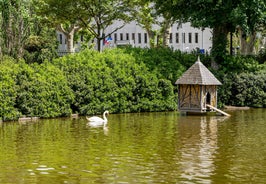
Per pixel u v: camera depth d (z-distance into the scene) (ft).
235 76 119.55
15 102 93.56
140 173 51.19
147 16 169.89
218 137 72.33
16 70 95.20
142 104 108.17
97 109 102.12
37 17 147.13
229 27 128.06
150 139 70.49
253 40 180.34
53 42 152.76
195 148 63.82
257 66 127.24
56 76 99.30
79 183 47.80
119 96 106.01
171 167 53.62
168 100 111.34
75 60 105.40
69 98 98.99
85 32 211.00
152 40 201.67
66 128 81.56
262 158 57.93
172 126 84.02
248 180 48.62
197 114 102.42
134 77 108.88
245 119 94.32
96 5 154.61
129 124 86.63
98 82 103.50
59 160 56.90
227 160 56.90
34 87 95.04
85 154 60.18
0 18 117.50
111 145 65.87
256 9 118.42
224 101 118.01
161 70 113.29
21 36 122.01
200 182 47.98
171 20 165.78
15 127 83.10
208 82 102.01
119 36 299.99
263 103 119.03
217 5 121.08
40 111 95.30
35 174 50.85
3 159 57.47
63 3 155.74
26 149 63.31
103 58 108.37
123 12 169.27
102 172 51.60
